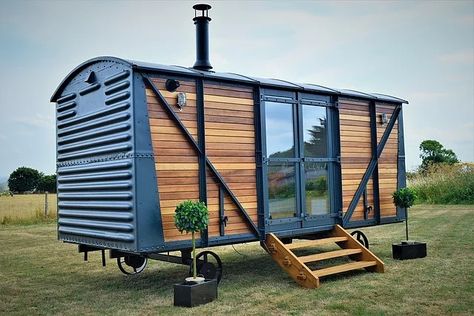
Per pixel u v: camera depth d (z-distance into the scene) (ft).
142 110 20.35
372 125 31.65
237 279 25.26
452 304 18.90
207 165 22.63
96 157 22.62
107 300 21.47
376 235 41.83
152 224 20.21
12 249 38.73
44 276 27.66
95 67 23.08
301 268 23.17
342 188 29.35
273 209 25.49
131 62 20.45
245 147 24.49
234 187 23.84
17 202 88.89
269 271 27.63
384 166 32.37
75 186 24.52
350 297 20.57
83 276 27.58
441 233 40.98
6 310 20.08
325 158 28.60
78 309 19.98
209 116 22.93
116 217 20.99
